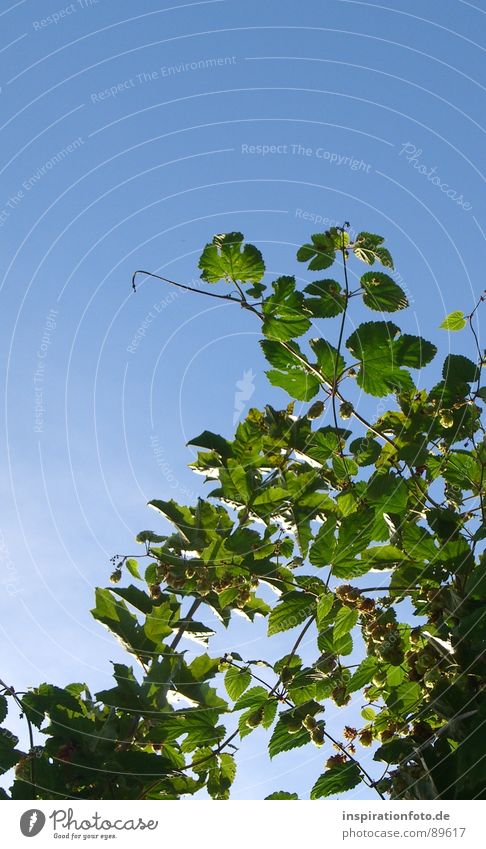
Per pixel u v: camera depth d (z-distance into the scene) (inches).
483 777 64.9
